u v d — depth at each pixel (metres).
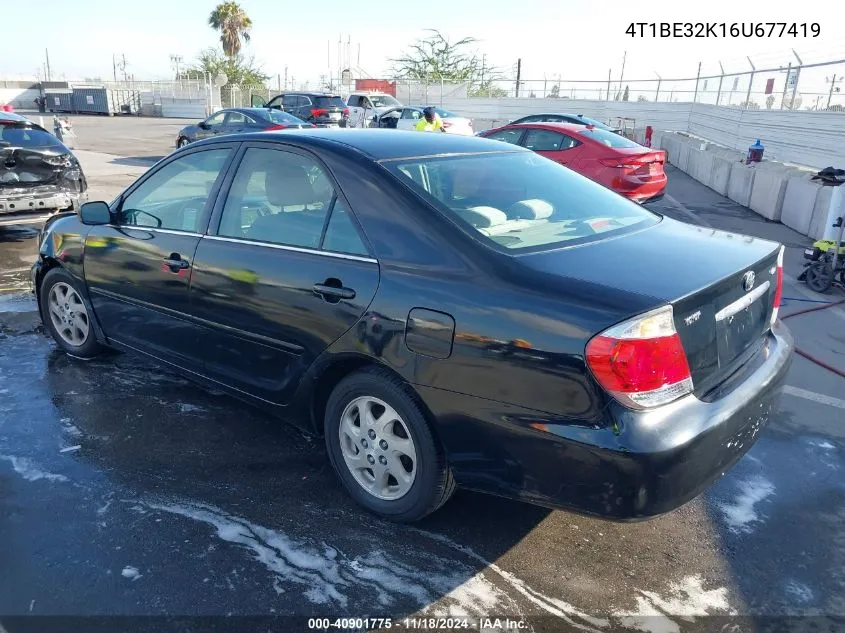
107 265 4.16
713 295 2.57
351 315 2.89
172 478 3.37
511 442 2.53
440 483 2.83
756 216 11.38
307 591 2.64
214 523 3.03
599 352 2.31
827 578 2.78
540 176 3.57
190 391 4.33
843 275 6.86
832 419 4.16
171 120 39.56
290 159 3.34
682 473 2.38
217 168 3.68
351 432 3.10
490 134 12.34
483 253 2.66
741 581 2.75
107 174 14.45
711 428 2.44
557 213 3.21
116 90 45.00
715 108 20.67
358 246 2.96
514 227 2.95
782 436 3.94
